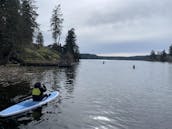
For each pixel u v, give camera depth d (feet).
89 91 83.66
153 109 57.26
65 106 56.59
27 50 232.32
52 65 215.92
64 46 322.55
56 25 297.74
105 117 48.32
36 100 57.16
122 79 139.85
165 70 260.01
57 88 86.69
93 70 220.64
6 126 41.27
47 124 42.52
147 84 115.65
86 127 41.42
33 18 228.43
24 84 87.92
